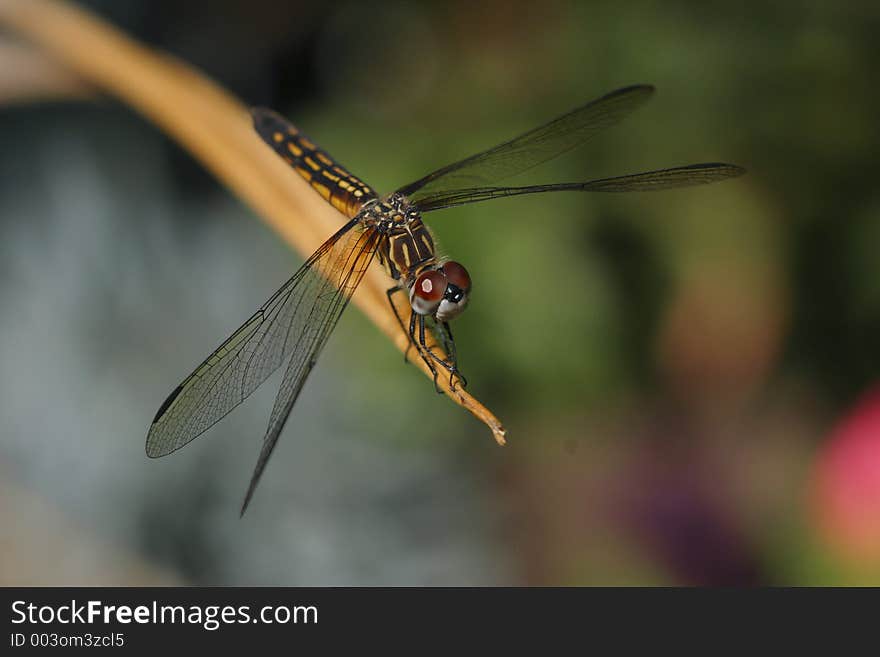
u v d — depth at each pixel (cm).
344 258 37
